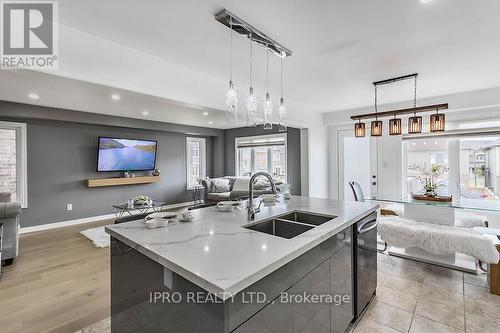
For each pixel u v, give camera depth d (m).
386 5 1.78
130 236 1.44
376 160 5.16
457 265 2.87
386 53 2.59
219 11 1.84
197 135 7.43
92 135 5.36
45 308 2.17
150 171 6.37
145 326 1.30
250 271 0.97
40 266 3.02
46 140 4.76
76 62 2.10
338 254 1.69
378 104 4.89
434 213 3.23
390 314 2.07
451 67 2.99
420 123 2.92
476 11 1.85
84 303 2.24
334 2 1.74
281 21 1.99
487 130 3.94
